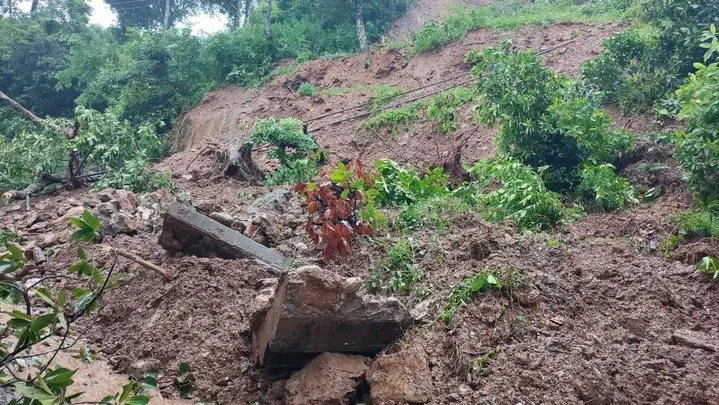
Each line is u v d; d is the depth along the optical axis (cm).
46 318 275
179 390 389
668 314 396
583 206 688
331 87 1819
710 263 433
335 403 339
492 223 589
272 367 379
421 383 343
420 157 1159
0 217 884
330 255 514
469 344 370
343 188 576
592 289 432
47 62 2536
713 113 544
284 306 343
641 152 770
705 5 864
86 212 325
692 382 329
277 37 2216
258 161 1373
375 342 382
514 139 797
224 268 508
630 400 328
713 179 557
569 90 809
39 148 1086
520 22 1580
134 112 2097
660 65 916
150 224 733
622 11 1477
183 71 2134
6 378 322
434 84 1501
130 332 463
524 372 338
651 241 548
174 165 1378
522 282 414
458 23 1716
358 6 2061
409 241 532
